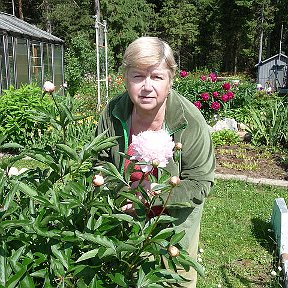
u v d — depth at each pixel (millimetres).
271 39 43656
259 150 7641
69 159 1887
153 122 2143
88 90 17109
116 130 2270
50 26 33062
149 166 1590
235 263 3805
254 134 8172
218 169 6617
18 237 1575
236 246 4105
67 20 32562
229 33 39969
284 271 3486
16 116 7484
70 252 1553
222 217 4750
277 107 8273
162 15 38062
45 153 1854
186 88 11078
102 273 1627
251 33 39000
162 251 1556
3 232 1472
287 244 3814
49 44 18188
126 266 1634
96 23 12188
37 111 1883
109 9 32250
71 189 1775
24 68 15336
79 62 20578
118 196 1774
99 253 1436
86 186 1866
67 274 1563
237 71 41906
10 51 14125
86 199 1688
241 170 6602
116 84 14867
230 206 5078
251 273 3635
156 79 1957
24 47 15312
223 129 8602
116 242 1530
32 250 1645
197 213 2295
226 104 10727
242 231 4414
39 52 16953
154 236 1589
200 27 41906
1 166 1849
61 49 19906
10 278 1414
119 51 33281
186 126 2125
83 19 32344
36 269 1647
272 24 37906
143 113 2105
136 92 1979
